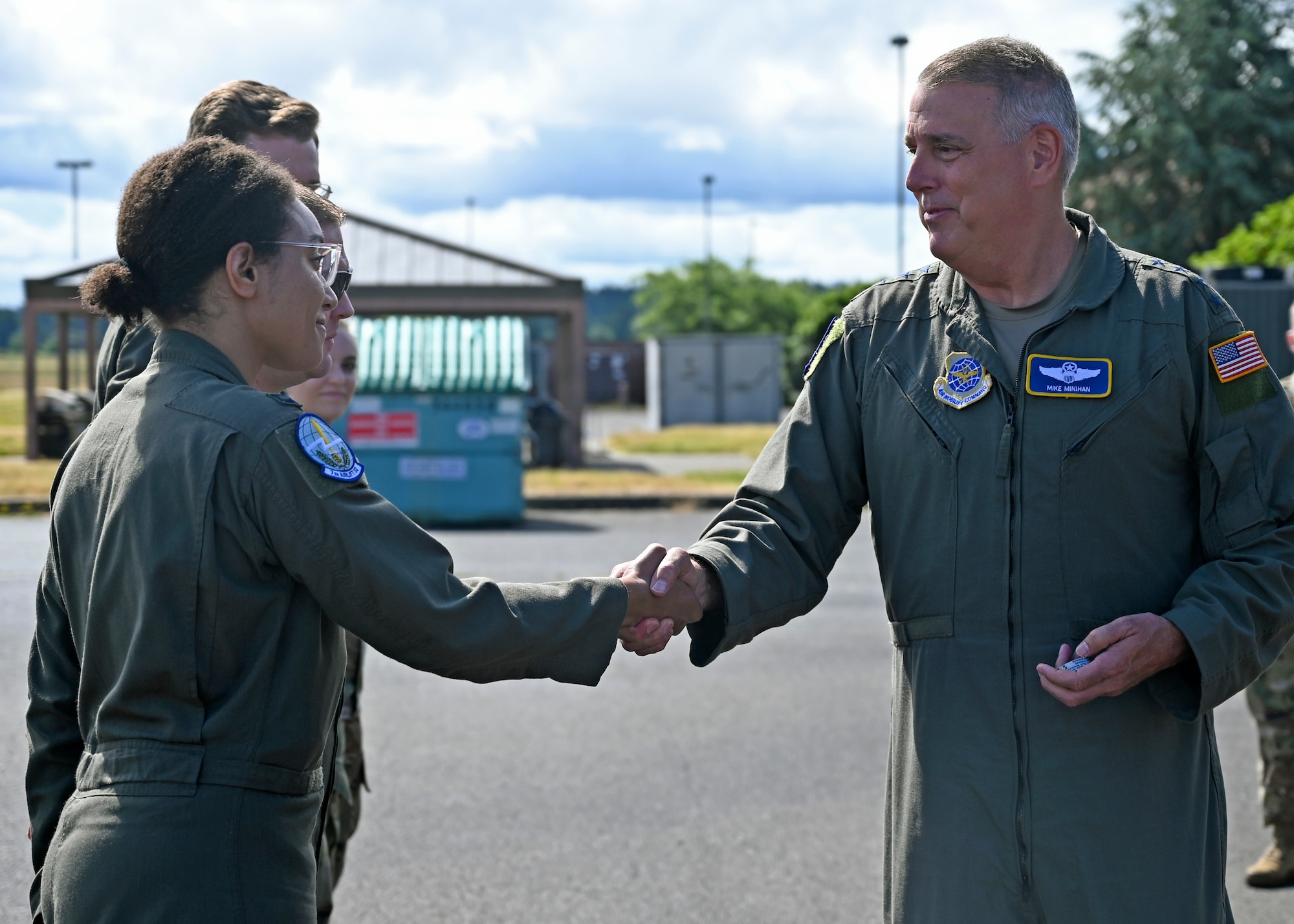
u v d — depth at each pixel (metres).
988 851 2.21
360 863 4.14
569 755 5.21
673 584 2.30
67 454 2.04
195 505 1.82
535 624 2.04
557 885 3.99
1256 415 2.19
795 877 4.06
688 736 5.48
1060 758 2.18
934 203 2.26
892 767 2.38
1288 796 4.06
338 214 2.47
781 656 6.88
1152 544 2.24
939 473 2.29
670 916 3.78
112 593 1.87
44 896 1.90
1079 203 30.86
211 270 1.92
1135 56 30.55
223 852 1.80
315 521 1.86
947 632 2.27
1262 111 30.17
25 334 17.80
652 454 21.88
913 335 2.39
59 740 2.09
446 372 12.50
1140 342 2.23
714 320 74.50
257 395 1.90
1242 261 18.38
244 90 2.73
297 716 1.90
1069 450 2.21
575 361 18.45
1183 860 2.20
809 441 2.47
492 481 12.50
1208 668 2.12
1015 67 2.22
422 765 5.08
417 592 1.91
